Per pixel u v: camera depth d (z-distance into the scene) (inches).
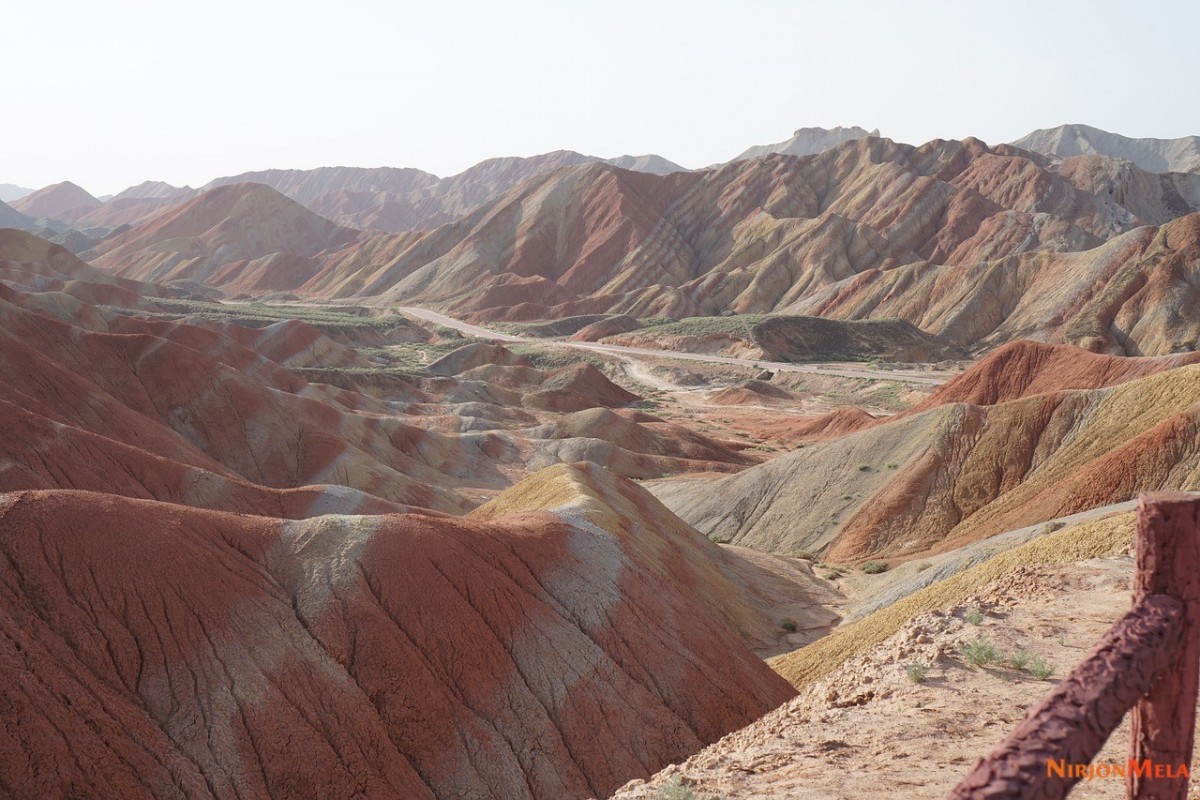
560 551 1155.9
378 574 988.6
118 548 906.1
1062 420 2409.0
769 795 295.1
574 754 924.6
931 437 2581.2
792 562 2293.3
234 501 1729.8
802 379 6407.5
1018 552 1074.1
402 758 857.5
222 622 900.6
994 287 7628.0
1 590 846.5
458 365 6309.1
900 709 375.9
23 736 722.8
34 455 1695.4
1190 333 5664.4
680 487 3152.1
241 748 809.5
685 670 1074.1
